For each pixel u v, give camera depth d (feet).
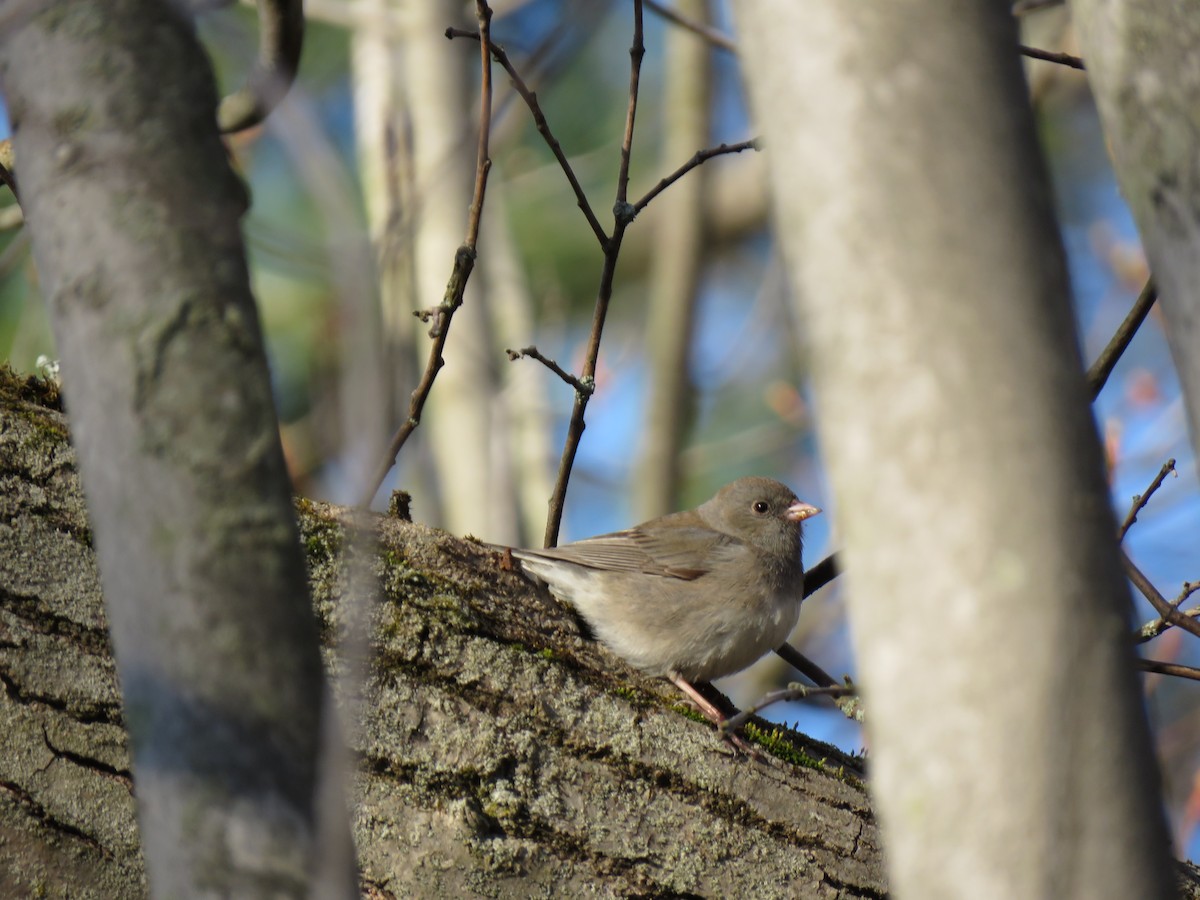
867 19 12.91
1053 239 12.74
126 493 13.41
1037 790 11.66
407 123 45.80
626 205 29.32
